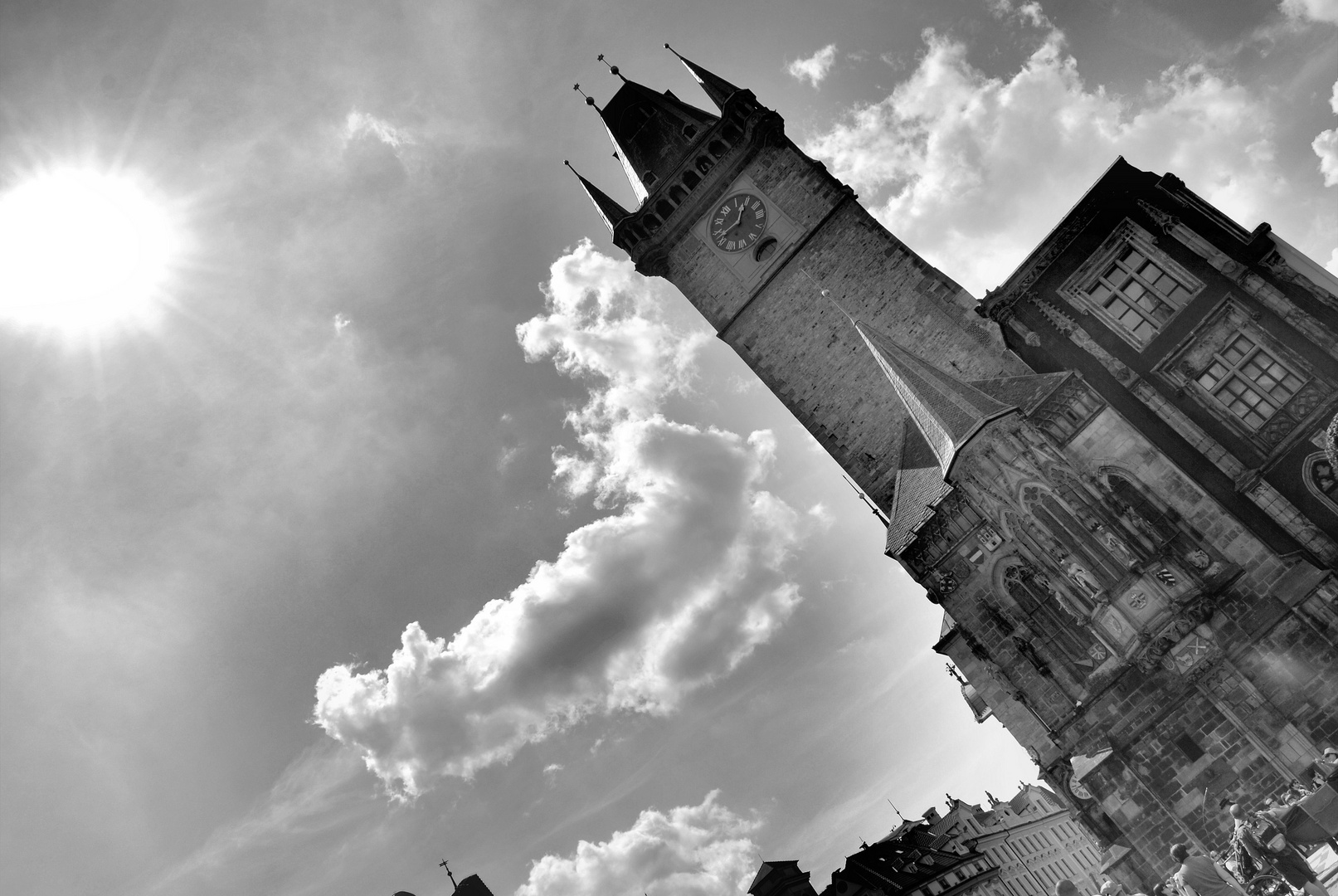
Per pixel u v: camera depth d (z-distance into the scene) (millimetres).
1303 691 39406
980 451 45312
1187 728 41688
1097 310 46312
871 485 54219
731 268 59562
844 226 56438
